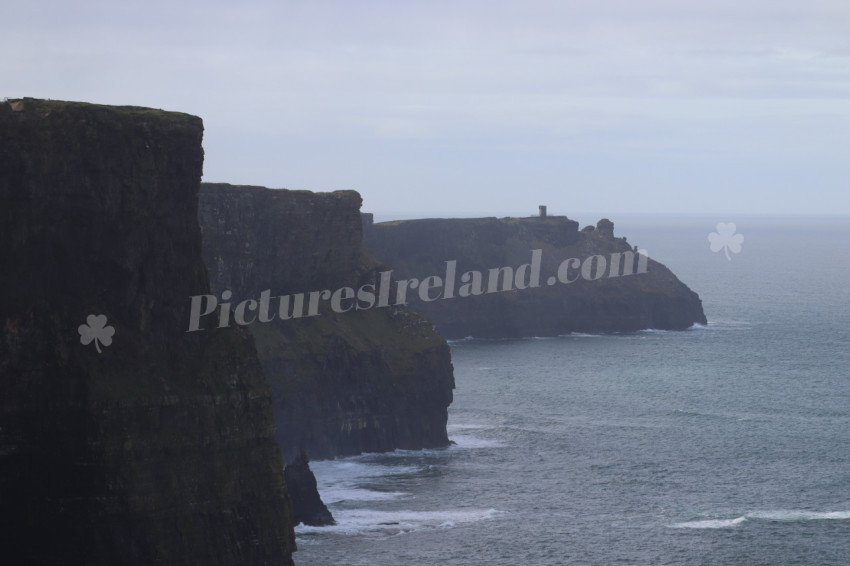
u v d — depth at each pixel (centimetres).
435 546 14300
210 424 11825
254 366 12350
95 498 11100
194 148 12038
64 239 11456
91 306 11531
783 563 13938
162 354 11862
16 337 11244
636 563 13850
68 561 11125
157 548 11281
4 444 11175
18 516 11200
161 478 11412
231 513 11825
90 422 11162
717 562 13938
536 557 13975
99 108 11538
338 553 13938
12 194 11162
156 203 11850
